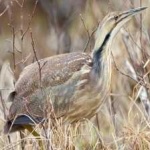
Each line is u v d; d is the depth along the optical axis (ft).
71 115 60.80
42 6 99.50
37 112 60.44
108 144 61.05
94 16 86.99
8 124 60.70
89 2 87.76
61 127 59.16
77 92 60.34
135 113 67.87
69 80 60.49
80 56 61.57
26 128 60.95
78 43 87.92
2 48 88.84
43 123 60.03
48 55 93.25
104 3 86.17
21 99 60.64
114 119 65.92
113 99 71.31
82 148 60.64
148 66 69.77
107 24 60.95
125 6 79.51
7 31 95.81
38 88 60.59
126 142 59.82
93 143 60.95
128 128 60.70
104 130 67.87
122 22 61.31
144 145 59.47
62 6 98.37
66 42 88.43
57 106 60.64
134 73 71.31
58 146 58.49
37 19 101.14
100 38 60.80
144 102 67.05
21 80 61.62
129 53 71.67
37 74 61.05
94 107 60.85
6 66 74.33
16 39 89.76
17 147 60.23
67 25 93.35
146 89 67.21
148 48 72.69
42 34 98.78
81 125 62.69
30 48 90.63
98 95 60.44
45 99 60.34
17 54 86.69
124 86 73.41
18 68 75.77
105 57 60.64
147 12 78.54
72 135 60.29
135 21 76.33
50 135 57.82
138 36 73.61
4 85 73.26
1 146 61.26
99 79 60.34
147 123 61.11
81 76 60.39
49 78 60.64
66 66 60.90
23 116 60.39
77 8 97.35
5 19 95.76
